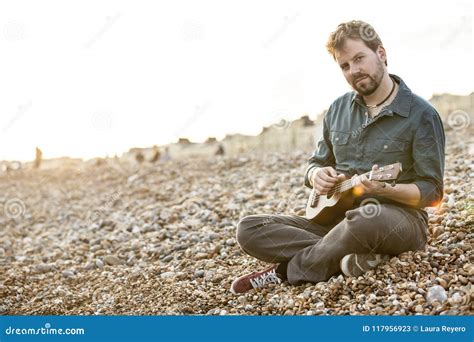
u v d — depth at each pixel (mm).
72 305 4918
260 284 4250
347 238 3787
